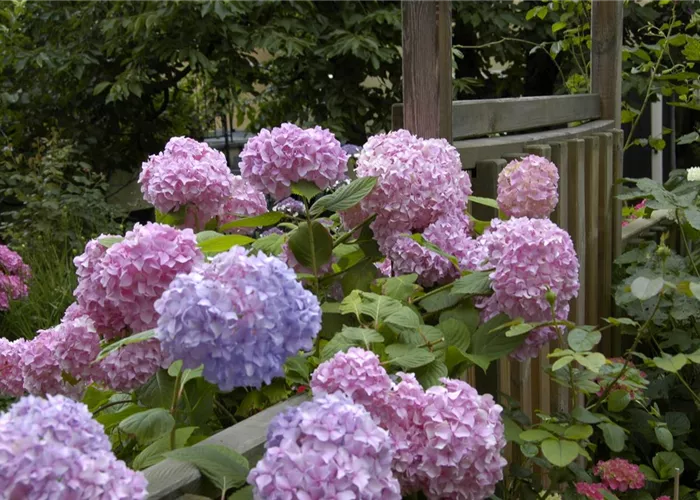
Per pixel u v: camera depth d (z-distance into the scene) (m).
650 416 2.57
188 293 1.01
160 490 1.02
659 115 6.34
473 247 1.77
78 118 6.98
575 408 1.76
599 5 3.46
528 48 6.43
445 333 1.58
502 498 1.83
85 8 6.46
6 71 7.10
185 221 1.88
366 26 6.02
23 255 5.11
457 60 6.60
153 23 5.68
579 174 2.84
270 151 1.63
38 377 1.86
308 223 1.66
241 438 1.18
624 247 3.48
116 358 1.45
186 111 7.51
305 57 6.16
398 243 1.74
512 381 2.33
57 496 0.81
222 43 6.07
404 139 1.78
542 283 1.57
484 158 2.30
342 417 1.00
